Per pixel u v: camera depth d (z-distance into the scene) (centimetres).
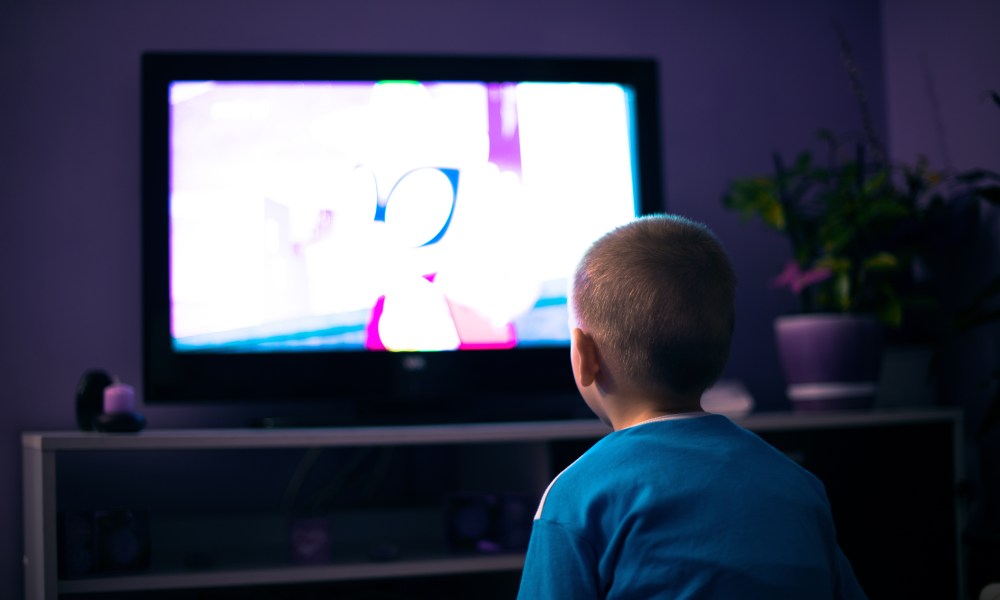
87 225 211
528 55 231
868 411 196
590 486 89
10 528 200
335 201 202
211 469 211
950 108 226
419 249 204
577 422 183
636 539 84
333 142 203
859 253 201
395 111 206
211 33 219
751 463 89
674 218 102
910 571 188
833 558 91
